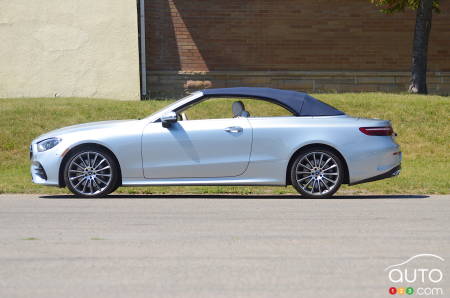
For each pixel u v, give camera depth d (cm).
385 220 1178
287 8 3158
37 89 2927
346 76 3183
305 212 1262
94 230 1080
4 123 2309
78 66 2934
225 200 1432
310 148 1467
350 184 1477
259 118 1477
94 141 1449
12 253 924
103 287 766
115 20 2933
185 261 883
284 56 3166
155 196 1517
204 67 3130
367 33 3191
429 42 3200
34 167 1494
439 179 1800
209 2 3123
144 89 2986
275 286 772
